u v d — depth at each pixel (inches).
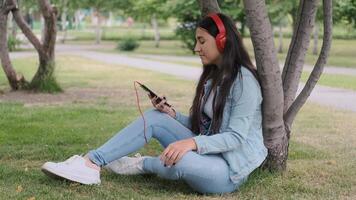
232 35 169.2
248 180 188.1
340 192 185.5
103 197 170.2
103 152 176.6
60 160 229.5
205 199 171.9
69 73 730.8
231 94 167.8
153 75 713.0
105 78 663.8
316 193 183.5
